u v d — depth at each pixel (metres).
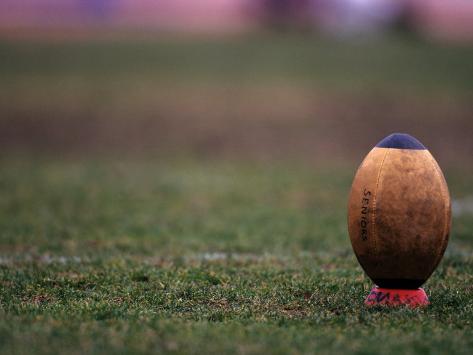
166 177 44.56
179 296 18.17
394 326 15.26
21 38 129.75
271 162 52.06
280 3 153.50
